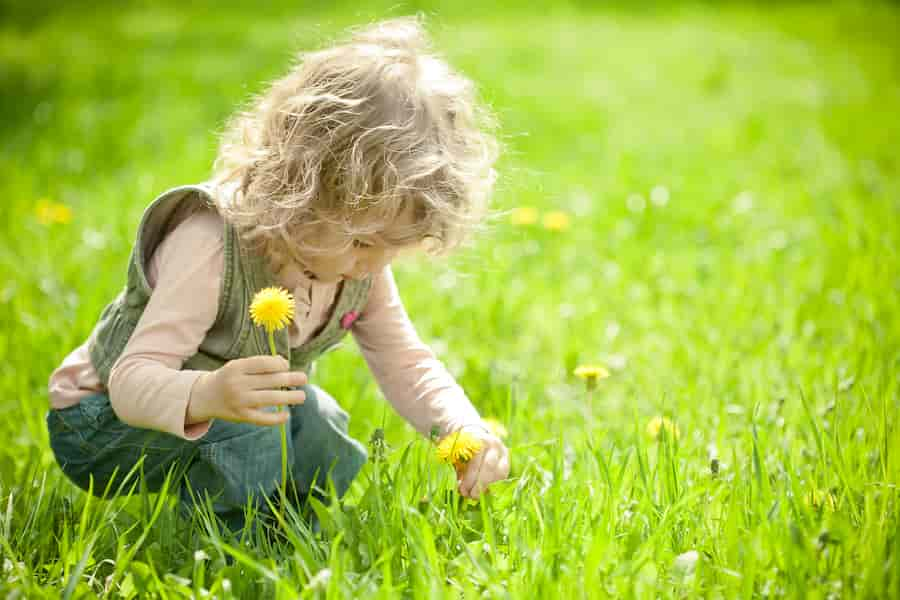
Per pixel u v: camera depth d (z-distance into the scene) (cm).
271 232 183
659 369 306
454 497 197
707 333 334
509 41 1226
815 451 229
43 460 240
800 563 167
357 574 173
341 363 302
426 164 177
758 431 233
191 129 731
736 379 285
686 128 768
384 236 180
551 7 1584
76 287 367
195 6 1586
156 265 196
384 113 179
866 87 952
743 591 166
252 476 204
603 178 601
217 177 198
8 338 313
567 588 166
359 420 268
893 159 646
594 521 190
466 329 351
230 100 834
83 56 1134
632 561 174
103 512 208
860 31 1366
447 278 399
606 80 992
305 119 180
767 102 881
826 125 766
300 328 204
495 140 202
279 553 193
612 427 259
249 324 195
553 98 881
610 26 1427
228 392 174
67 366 214
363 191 175
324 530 197
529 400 281
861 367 283
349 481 222
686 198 547
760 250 444
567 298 389
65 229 454
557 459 210
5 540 182
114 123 757
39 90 915
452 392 218
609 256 448
